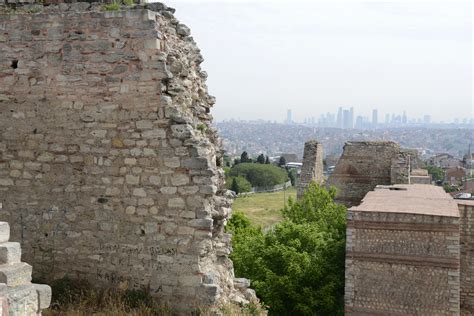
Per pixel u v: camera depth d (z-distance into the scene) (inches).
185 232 359.6
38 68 380.8
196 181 358.0
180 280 358.9
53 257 382.9
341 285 871.7
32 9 399.2
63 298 360.8
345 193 1465.3
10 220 389.1
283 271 887.7
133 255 368.2
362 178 1454.2
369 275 779.4
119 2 407.2
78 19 371.9
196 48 432.8
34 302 239.0
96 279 374.6
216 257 392.2
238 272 912.9
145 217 366.3
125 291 365.7
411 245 761.6
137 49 363.6
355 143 1462.8
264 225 1873.8
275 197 2881.4
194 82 423.2
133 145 367.2
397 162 1389.0
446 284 746.2
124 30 364.8
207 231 357.1
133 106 366.0
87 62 372.2
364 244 781.9
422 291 756.6
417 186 1197.7
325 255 906.7
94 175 375.6
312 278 869.8
